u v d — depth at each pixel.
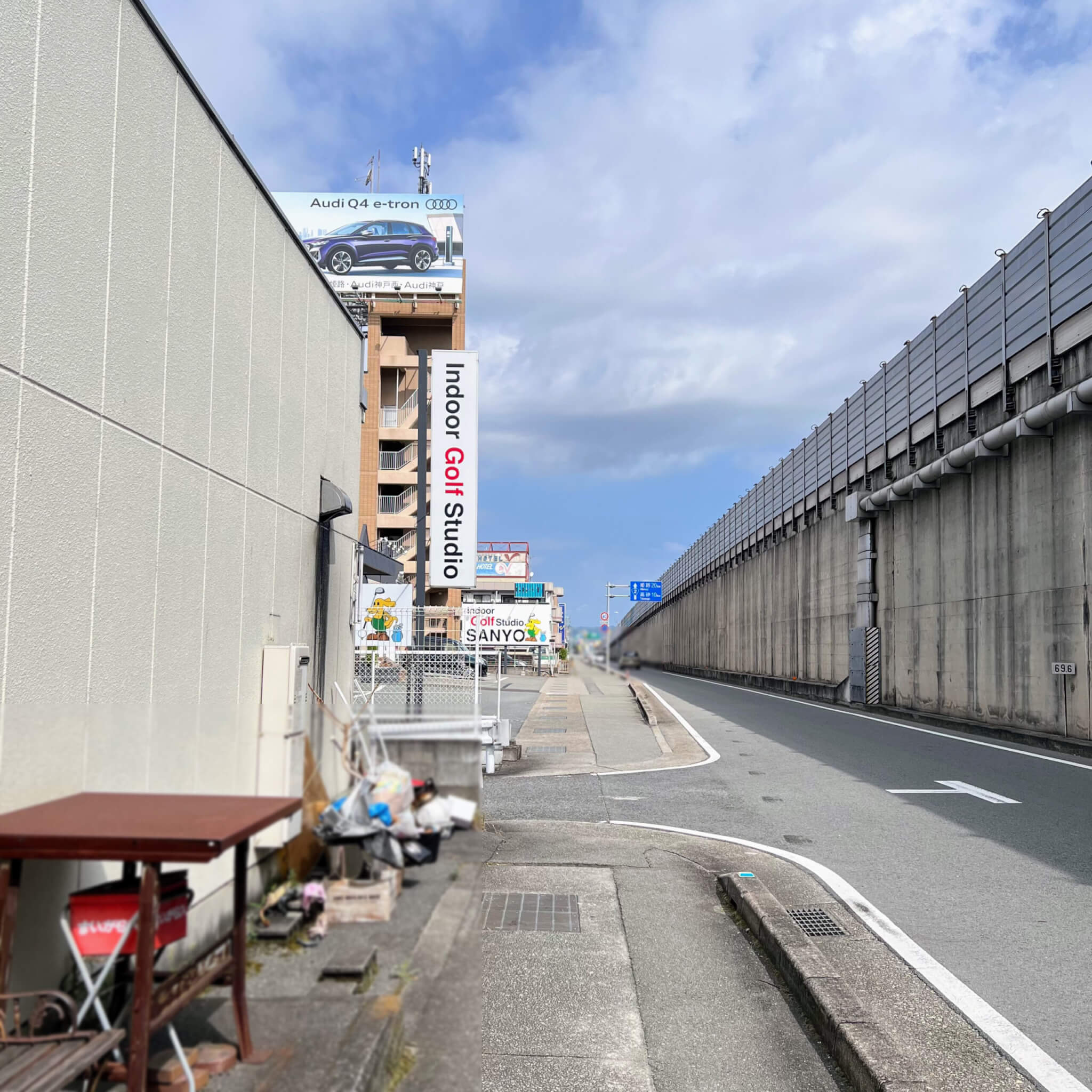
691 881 7.13
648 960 5.38
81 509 4.26
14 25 3.72
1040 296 18.83
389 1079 1.86
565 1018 4.47
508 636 40.03
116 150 4.62
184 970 1.77
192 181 5.63
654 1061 4.07
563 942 5.62
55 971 1.78
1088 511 17.17
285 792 1.97
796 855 8.07
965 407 22.64
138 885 1.79
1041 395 18.98
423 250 54.94
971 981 4.92
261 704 2.12
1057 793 11.59
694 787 12.13
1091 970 5.12
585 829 9.11
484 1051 4.10
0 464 3.61
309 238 54.91
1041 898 6.65
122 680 4.68
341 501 8.73
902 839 8.77
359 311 53.94
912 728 21.73
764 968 5.28
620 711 26.53
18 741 2.12
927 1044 4.06
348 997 1.85
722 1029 4.43
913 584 26.72
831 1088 3.85
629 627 168.88
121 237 4.68
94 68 4.39
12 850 1.79
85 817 1.89
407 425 53.34
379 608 18.03
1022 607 19.83
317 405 8.77
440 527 18.66
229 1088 1.75
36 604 3.86
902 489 26.36
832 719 24.45
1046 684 18.64
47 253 3.97
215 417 6.05
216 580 6.07
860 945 5.53
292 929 1.86
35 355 3.87
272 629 7.31
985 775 13.28
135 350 4.84
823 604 37.00
